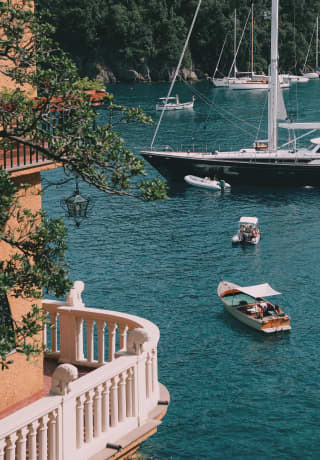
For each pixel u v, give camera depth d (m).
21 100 11.48
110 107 11.95
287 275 52.34
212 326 42.72
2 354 10.19
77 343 15.44
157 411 13.12
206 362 38.06
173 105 159.38
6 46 11.25
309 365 37.75
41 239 11.37
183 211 71.75
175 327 42.75
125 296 47.66
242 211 71.75
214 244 60.28
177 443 30.19
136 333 12.56
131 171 11.61
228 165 79.94
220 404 33.53
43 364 15.63
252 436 30.80
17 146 12.59
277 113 81.56
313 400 33.88
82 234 62.69
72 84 11.45
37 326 10.84
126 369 12.35
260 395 34.47
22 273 11.02
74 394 11.32
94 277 51.22
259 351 39.41
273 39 80.06
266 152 81.44
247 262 55.31
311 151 80.31
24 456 10.69
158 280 50.72
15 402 13.78
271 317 42.03
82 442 11.63
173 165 80.81
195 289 48.97
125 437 12.31
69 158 11.57
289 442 30.28
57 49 11.51
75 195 14.69
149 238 61.88
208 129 126.56
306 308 45.75
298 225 66.50
